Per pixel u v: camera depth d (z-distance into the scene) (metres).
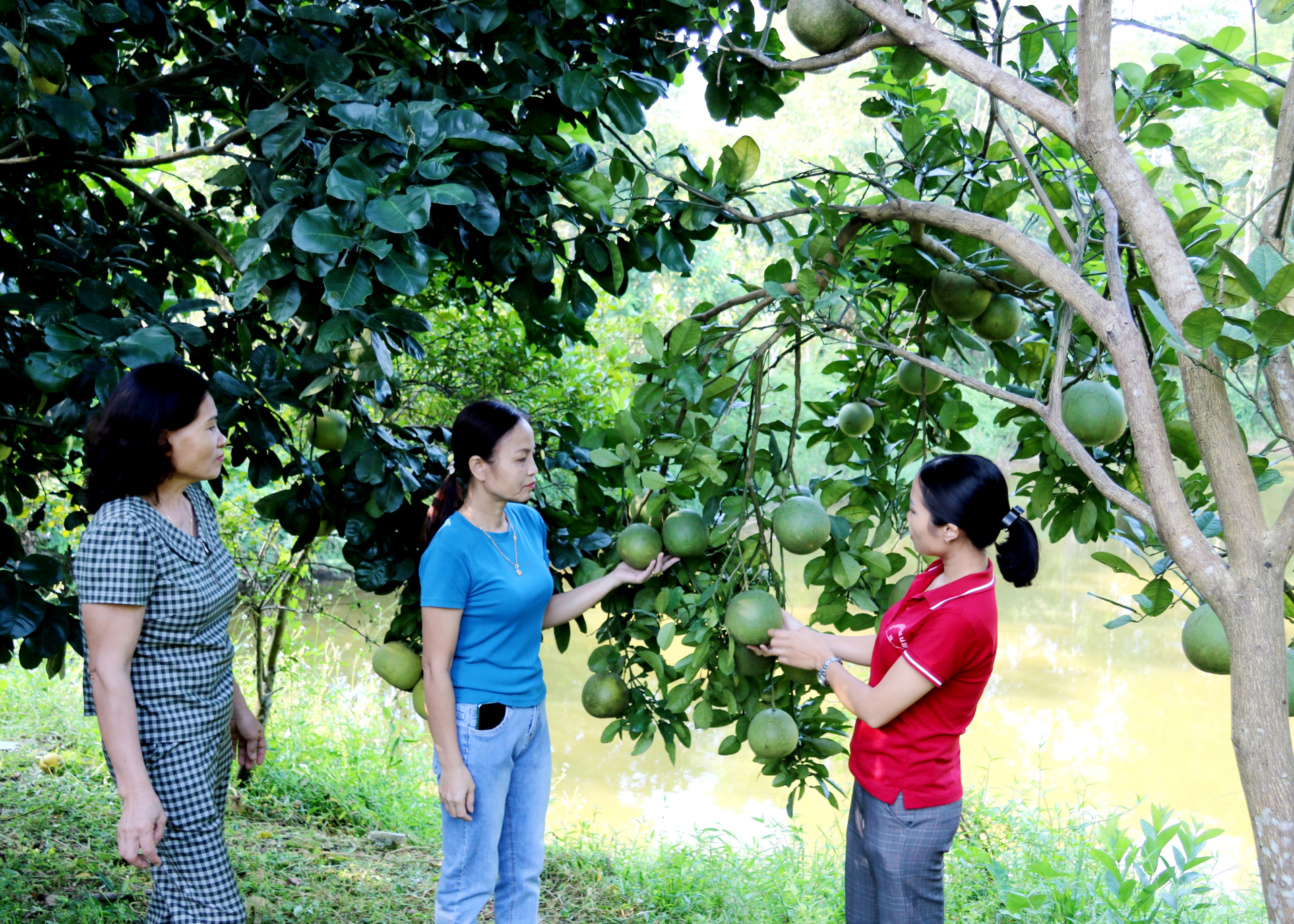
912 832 1.98
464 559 2.06
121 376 1.91
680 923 3.24
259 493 4.34
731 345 2.46
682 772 5.48
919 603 2.00
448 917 2.13
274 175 2.12
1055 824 4.55
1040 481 2.56
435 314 4.61
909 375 2.68
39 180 2.71
